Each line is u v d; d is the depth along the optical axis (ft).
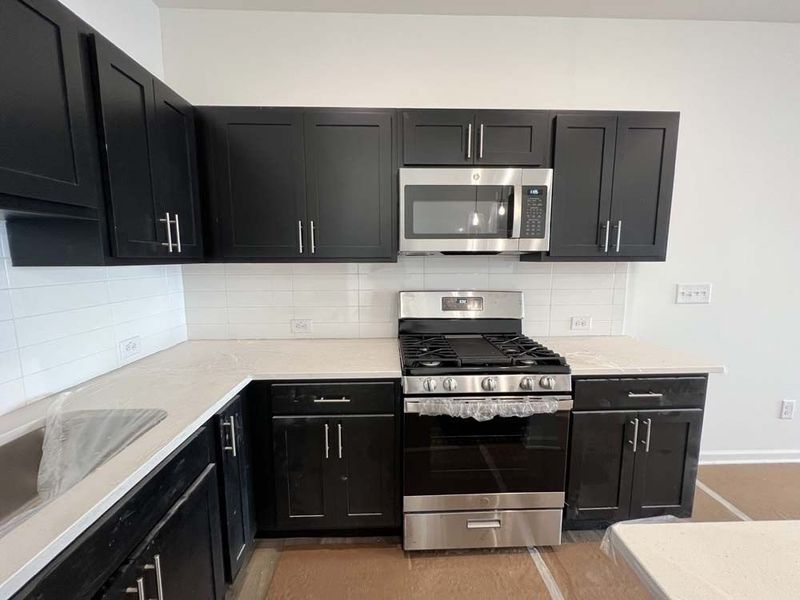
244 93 6.36
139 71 4.21
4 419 3.56
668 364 5.38
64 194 3.24
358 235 5.77
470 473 5.19
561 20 6.40
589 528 5.76
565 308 7.02
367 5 6.08
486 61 6.44
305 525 5.36
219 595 4.18
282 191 5.64
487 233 5.64
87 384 4.52
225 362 5.46
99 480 2.61
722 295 7.11
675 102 6.62
